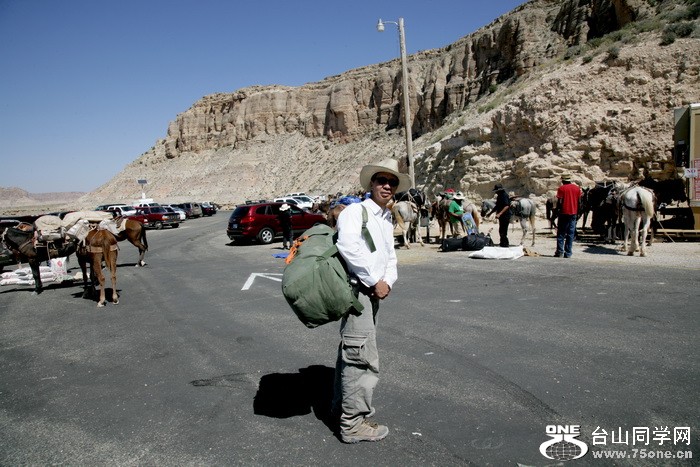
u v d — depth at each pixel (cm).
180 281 1232
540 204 2314
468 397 447
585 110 2316
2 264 1583
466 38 8044
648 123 2164
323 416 430
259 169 10619
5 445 405
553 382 468
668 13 2730
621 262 1126
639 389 443
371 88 9581
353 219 359
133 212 4088
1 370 609
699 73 2138
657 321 641
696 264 1044
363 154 8400
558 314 704
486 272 1099
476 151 2756
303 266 360
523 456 347
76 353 662
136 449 386
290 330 708
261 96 11819
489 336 621
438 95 7356
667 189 1557
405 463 346
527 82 3478
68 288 1234
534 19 5900
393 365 539
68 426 435
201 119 13000
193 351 636
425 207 1836
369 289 372
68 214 1212
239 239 2264
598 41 3128
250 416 435
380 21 2222
